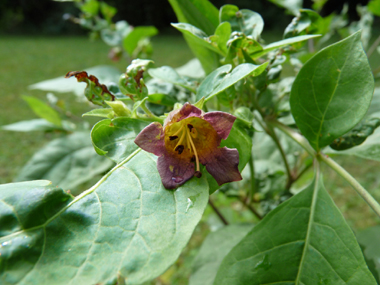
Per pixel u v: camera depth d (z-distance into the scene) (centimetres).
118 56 17
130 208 6
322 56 7
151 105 9
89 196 6
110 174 6
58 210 5
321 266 7
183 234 5
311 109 7
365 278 6
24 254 5
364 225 27
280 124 9
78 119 16
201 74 14
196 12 10
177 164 6
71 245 5
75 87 13
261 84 8
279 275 7
